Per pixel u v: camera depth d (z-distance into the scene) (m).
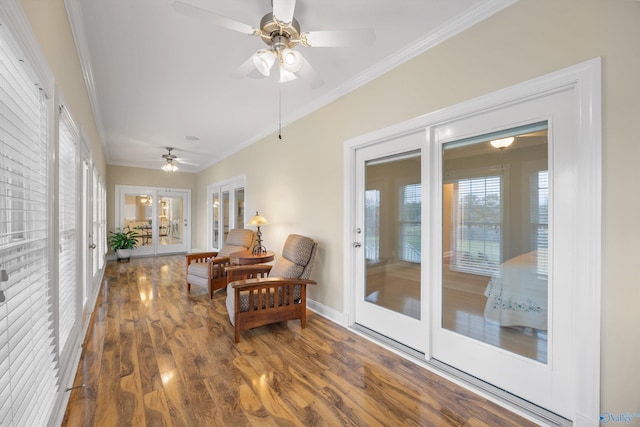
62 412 1.56
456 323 2.07
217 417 1.57
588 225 1.42
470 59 1.90
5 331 0.93
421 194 2.26
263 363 2.13
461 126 2.01
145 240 7.30
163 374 1.97
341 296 2.93
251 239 4.31
